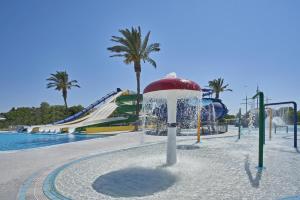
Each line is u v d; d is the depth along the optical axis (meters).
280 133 21.48
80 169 6.77
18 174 6.32
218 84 51.38
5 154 9.71
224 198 4.27
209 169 6.50
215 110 22.89
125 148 11.09
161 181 5.34
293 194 4.48
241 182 5.29
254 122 25.75
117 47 27.77
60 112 48.03
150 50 28.97
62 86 47.81
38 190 4.96
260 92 6.95
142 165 6.90
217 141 13.97
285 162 7.54
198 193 4.55
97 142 14.03
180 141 13.95
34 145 18.84
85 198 4.39
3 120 47.19
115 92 43.81
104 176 5.89
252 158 8.20
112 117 34.69
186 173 6.00
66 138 23.69
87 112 41.16
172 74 6.74
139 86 28.84
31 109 50.19
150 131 22.31
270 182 5.29
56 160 8.27
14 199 4.48
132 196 4.42
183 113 20.14
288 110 30.48
